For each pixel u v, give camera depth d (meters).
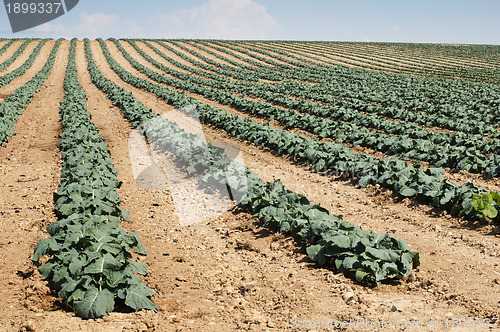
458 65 66.69
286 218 9.02
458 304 5.95
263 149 17.27
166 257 8.21
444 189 10.02
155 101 31.77
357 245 7.13
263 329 5.52
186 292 6.78
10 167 14.93
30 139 19.62
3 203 11.20
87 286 5.96
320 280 6.91
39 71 51.53
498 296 6.06
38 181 13.24
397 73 55.09
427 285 6.62
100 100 32.09
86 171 11.45
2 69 53.50
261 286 6.94
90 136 16.78
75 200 9.20
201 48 76.94
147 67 57.19
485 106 25.12
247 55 71.31
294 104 26.69
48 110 27.77
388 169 12.39
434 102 28.17
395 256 6.81
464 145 15.78
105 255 6.39
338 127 19.14
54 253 6.92
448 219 9.48
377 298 6.22
